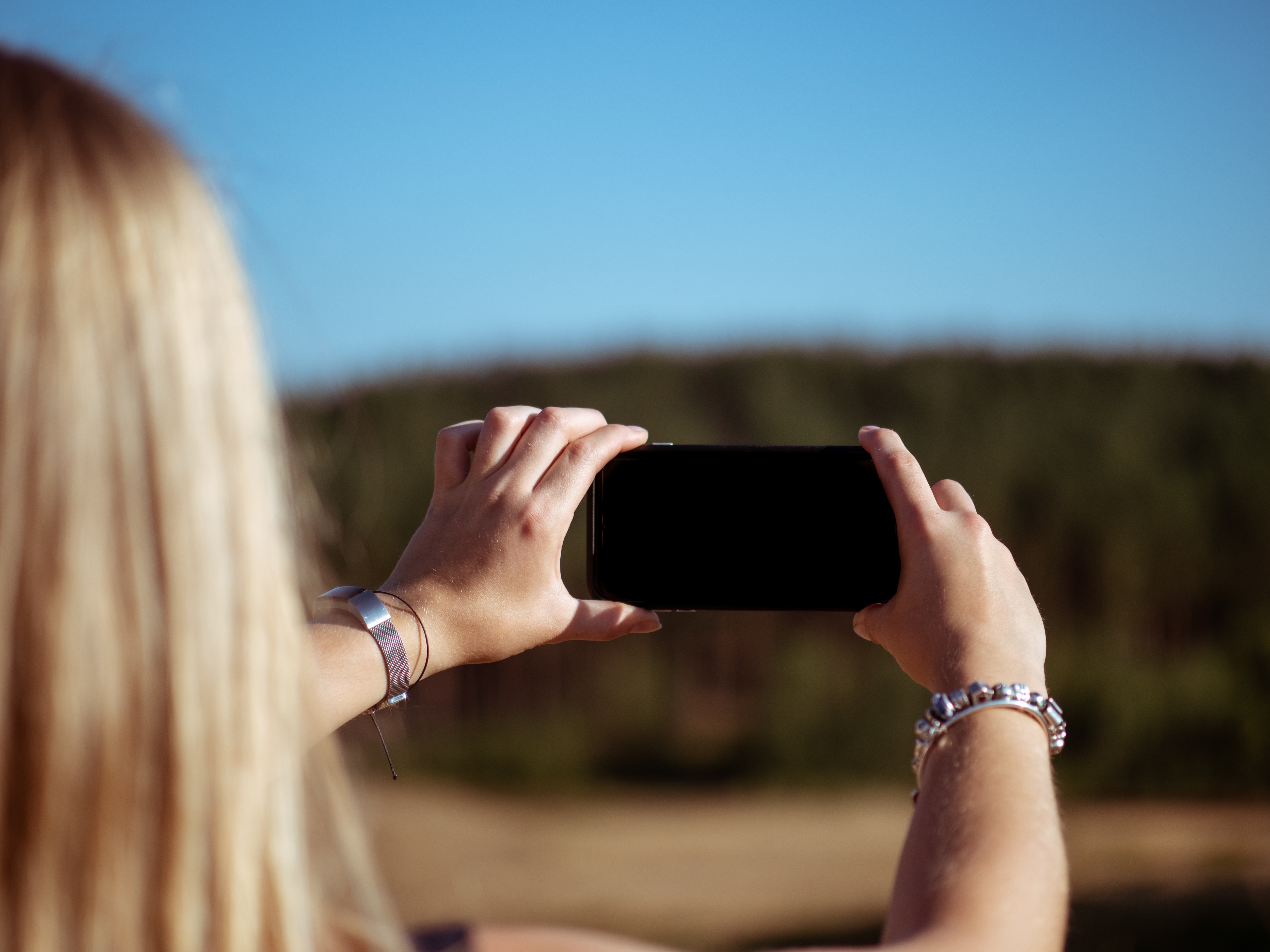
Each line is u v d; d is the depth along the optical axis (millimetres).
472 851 8406
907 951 646
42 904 511
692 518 1472
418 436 10555
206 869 546
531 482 1244
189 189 633
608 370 11266
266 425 639
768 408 10977
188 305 597
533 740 9922
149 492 554
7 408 529
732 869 8031
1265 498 10352
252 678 582
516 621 1212
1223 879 7512
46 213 557
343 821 665
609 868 8086
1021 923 688
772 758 9789
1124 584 10289
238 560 587
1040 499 10508
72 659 521
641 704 10008
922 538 1063
